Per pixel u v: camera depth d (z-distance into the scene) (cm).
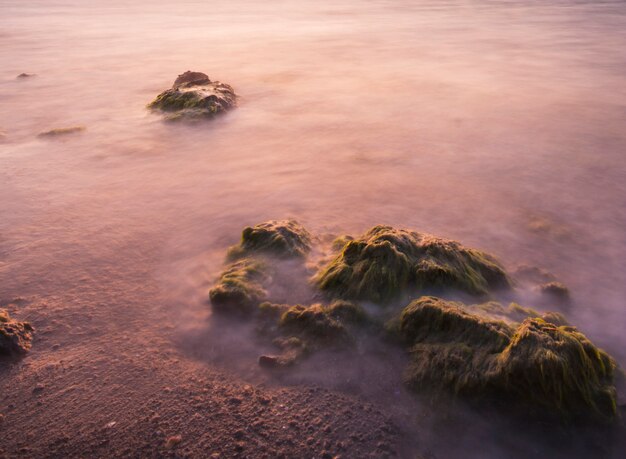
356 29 965
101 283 212
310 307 186
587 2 1468
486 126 404
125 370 169
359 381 165
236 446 146
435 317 171
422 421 153
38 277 215
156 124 409
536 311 191
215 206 279
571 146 361
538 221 261
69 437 149
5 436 149
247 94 507
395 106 463
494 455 145
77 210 272
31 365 171
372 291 189
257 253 219
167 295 204
